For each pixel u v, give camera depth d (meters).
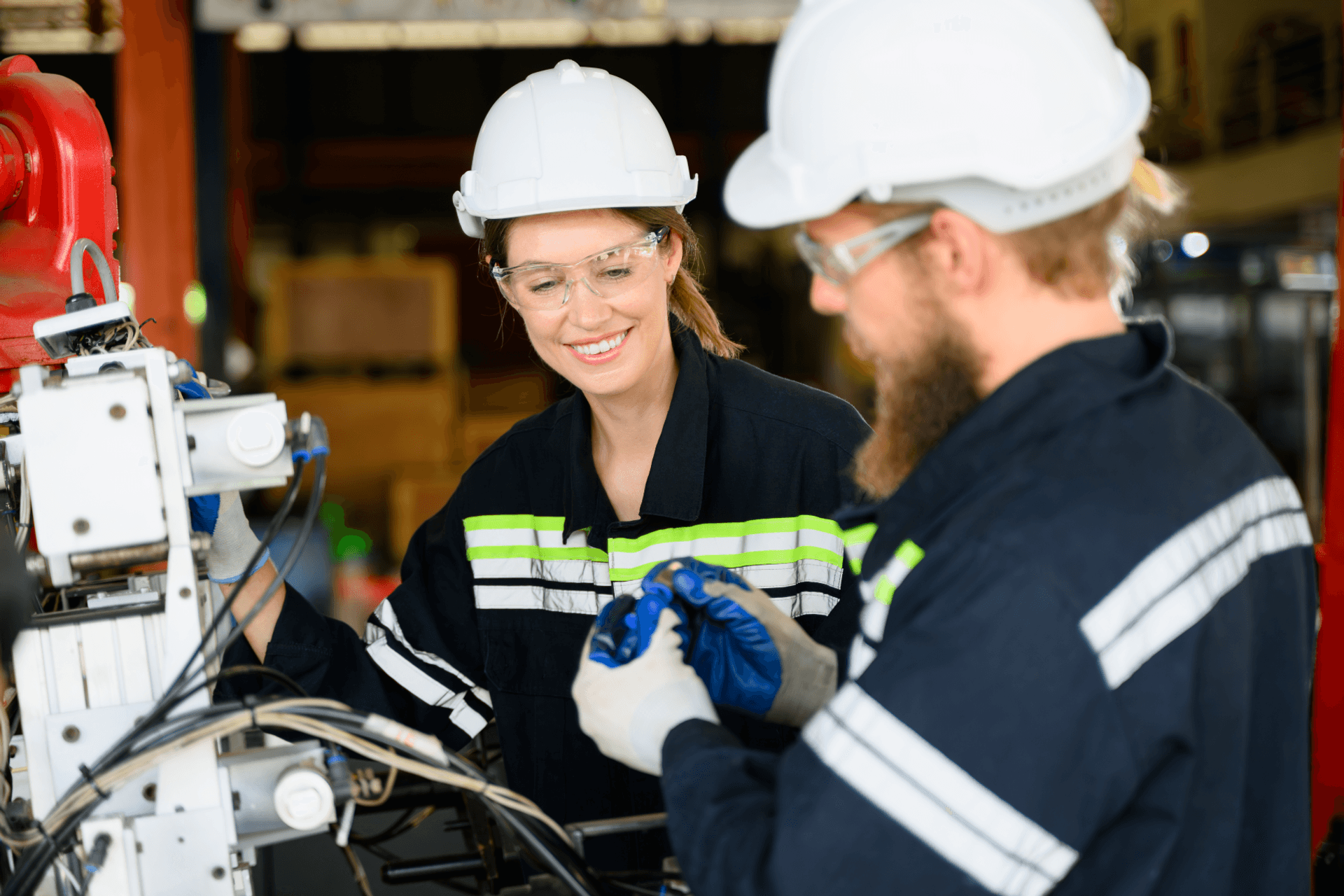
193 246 5.01
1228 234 7.03
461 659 1.44
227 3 4.86
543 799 1.42
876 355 0.88
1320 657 2.01
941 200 0.81
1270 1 6.24
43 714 0.95
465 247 10.23
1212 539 0.78
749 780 0.82
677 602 1.06
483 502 1.46
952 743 0.71
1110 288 0.89
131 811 0.96
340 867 1.47
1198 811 0.78
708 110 9.78
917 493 0.83
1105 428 0.78
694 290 1.53
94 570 0.96
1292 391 7.34
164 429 0.91
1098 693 0.71
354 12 4.89
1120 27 6.30
